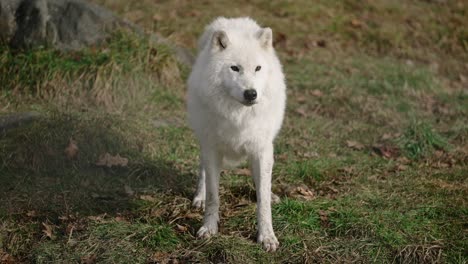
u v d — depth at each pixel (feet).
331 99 36.04
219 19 22.50
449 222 21.75
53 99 31.22
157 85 33.94
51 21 33.96
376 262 19.58
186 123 31.27
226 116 19.13
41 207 22.71
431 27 50.16
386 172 26.96
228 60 18.78
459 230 21.22
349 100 35.91
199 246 20.03
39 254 20.07
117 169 25.31
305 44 44.42
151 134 28.55
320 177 26.14
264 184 20.30
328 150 29.68
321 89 37.37
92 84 31.96
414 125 30.83
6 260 20.20
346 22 49.24
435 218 22.15
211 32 21.57
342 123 33.65
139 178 25.04
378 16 51.11
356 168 27.32
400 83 39.37
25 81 31.81
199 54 21.52
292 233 20.97
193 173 26.03
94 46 34.06
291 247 20.17
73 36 33.94
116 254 19.69
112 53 33.40
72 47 33.65
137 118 30.19
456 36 49.21
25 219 22.04
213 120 19.56
